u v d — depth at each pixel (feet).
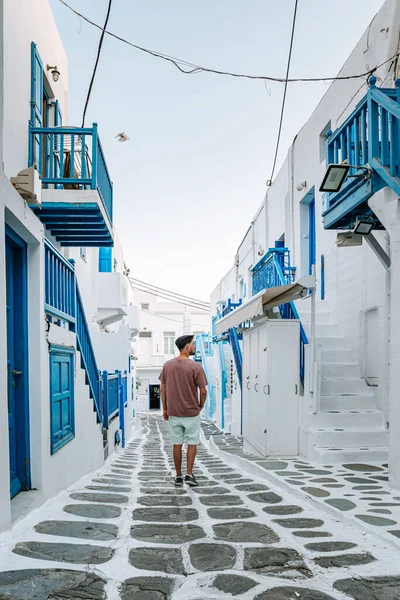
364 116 17.57
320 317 30.68
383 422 22.95
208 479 19.56
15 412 13.69
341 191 19.10
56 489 15.61
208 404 79.05
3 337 10.57
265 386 23.97
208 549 10.06
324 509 13.52
